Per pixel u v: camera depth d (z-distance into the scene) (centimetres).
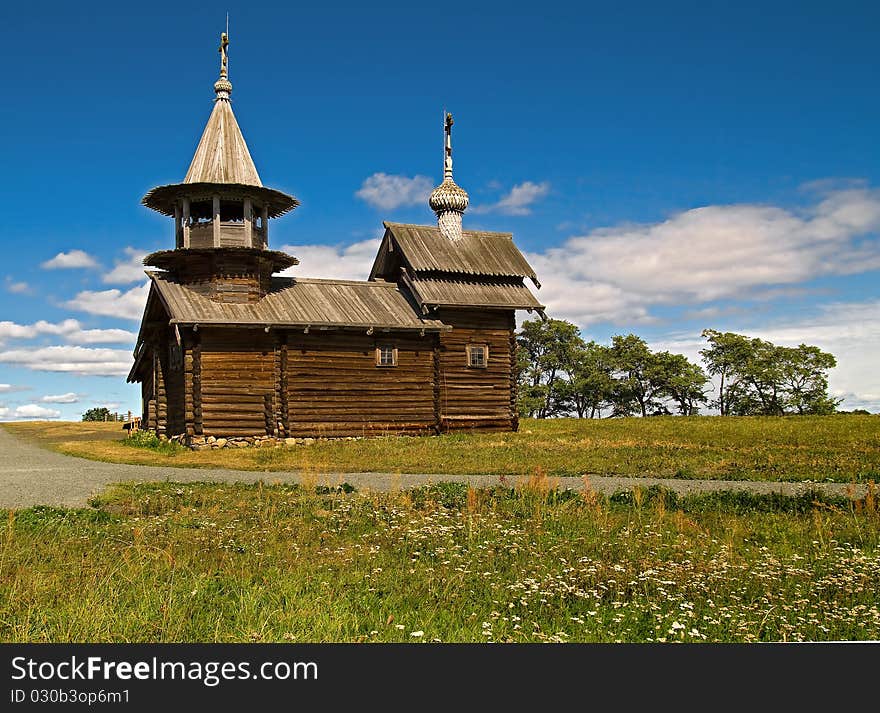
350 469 2380
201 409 3159
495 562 1092
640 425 4444
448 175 4203
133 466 2506
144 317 3616
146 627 777
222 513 1476
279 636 764
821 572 1048
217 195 3319
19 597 845
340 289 3741
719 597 916
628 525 1366
